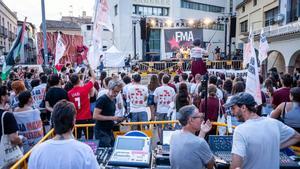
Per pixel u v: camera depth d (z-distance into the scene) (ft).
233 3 128.06
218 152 10.94
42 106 21.70
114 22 105.70
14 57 23.56
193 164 8.68
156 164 10.19
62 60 68.08
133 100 21.63
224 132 15.76
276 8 72.18
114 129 16.76
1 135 11.76
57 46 35.73
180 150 8.86
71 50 77.00
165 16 109.40
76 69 49.85
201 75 26.17
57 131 6.90
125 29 101.09
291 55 50.26
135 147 10.26
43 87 22.27
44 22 43.01
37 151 6.82
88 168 6.72
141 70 70.38
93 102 22.11
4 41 119.55
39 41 82.43
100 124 14.38
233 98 8.61
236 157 7.84
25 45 145.28
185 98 17.33
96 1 17.65
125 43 101.04
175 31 63.98
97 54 18.04
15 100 17.75
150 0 105.81
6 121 11.79
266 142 7.92
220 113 16.88
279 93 17.03
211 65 66.95
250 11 92.32
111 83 14.24
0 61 50.31
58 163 6.54
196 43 28.25
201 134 10.12
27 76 34.86
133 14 102.83
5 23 121.19
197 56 28.02
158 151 11.02
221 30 122.21
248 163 7.95
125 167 9.46
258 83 13.51
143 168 9.48
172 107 21.08
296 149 11.82
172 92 22.07
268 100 20.66
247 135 7.92
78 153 6.71
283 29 52.34
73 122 7.07
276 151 8.16
